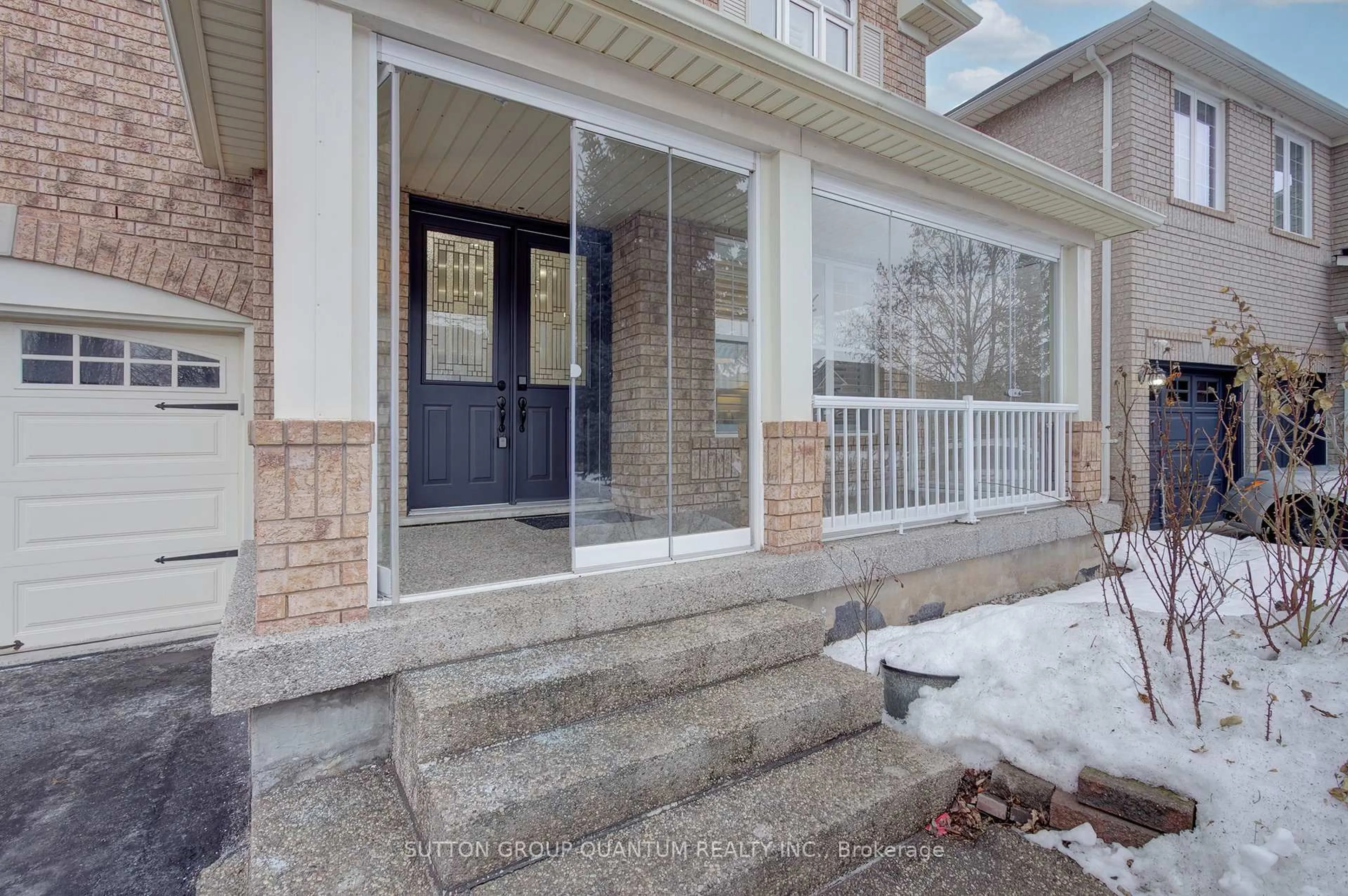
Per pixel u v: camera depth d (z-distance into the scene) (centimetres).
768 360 338
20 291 374
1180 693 225
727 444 333
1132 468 608
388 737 215
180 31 243
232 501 446
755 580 296
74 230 382
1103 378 662
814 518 338
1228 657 238
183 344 433
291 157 208
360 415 226
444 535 380
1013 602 426
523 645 233
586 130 284
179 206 410
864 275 397
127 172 397
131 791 254
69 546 404
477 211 461
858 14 604
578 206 286
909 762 224
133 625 422
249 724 221
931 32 658
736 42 271
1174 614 244
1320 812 177
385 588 235
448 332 452
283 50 208
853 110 324
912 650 289
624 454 299
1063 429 505
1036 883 193
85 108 386
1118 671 238
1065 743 223
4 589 388
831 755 228
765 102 314
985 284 466
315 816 185
